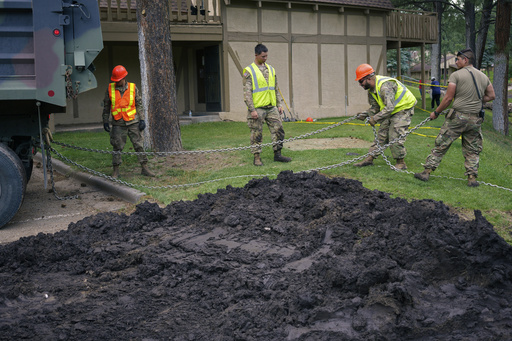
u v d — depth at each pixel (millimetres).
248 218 5191
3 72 6125
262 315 3367
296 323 3205
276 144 9000
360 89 22109
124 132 8648
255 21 18594
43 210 7262
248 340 3102
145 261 4453
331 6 20469
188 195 7266
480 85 6953
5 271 4590
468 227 3748
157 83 10461
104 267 4547
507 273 3404
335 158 9102
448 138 7168
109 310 3656
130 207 7238
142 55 10531
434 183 7309
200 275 4168
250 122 8750
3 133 6801
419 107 27078
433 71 33906
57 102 6277
